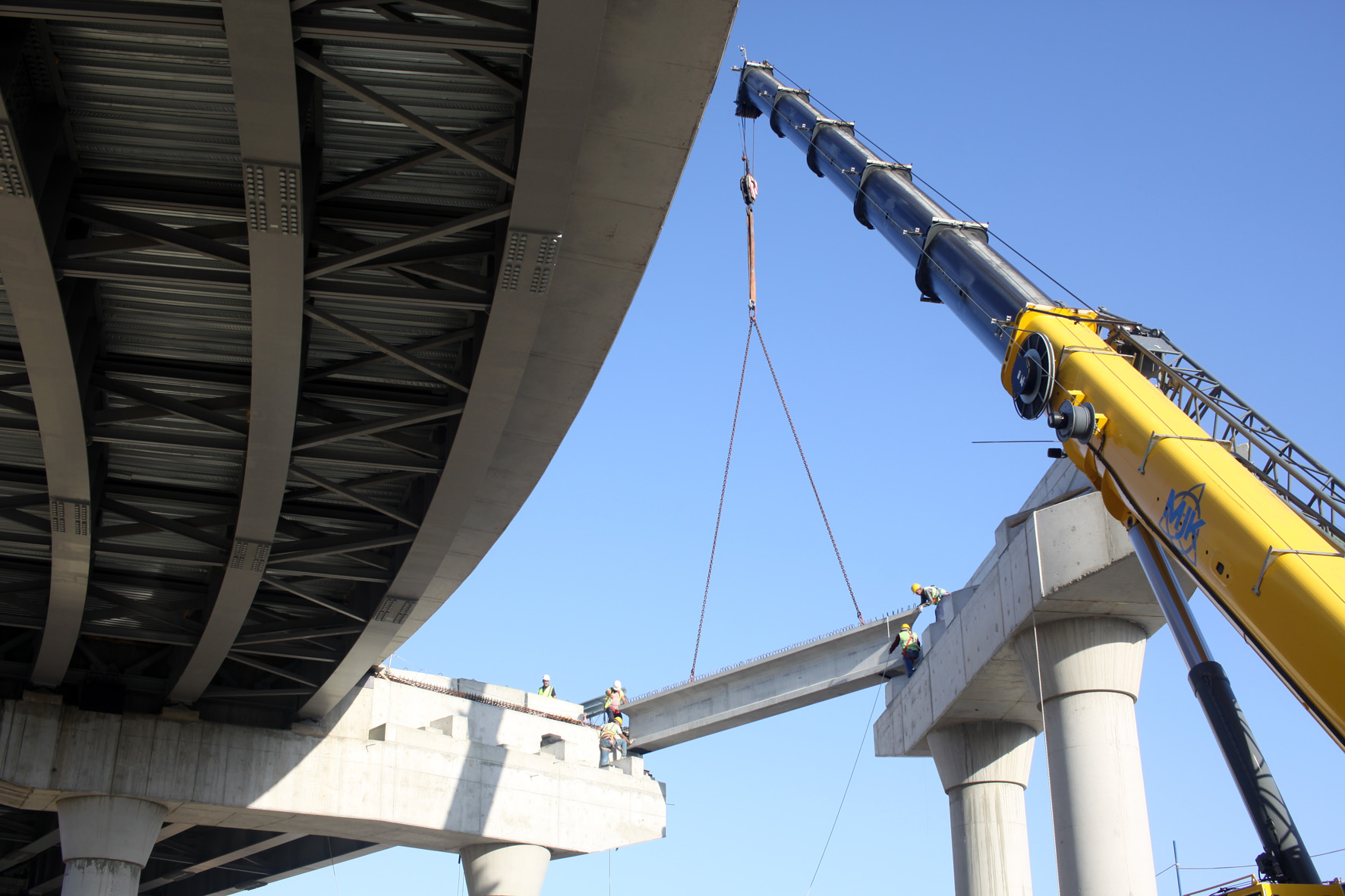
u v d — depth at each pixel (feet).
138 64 57.72
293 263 60.03
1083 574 88.99
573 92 51.65
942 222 84.74
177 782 121.49
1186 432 57.62
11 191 55.42
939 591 131.75
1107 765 89.25
